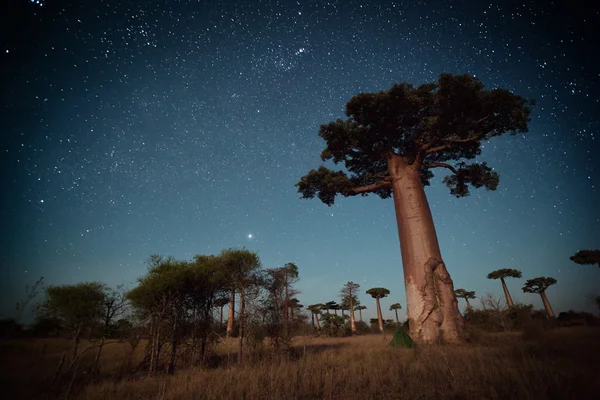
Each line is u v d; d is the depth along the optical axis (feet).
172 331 34.24
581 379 14.67
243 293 37.17
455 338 41.27
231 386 19.22
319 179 65.72
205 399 17.61
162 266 37.19
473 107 50.44
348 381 19.65
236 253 39.27
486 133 55.57
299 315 38.91
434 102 52.21
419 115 56.49
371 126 58.29
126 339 32.91
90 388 20.43
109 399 18.94
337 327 110.83
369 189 62.13
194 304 38.47
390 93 52.03
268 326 36.73
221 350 42.57
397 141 61.46
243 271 38.78
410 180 55.67
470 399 14.19
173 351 33.68
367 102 54.75
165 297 34.14
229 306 40.34
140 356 37.83
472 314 48.03
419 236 50.62
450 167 63.52
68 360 22.17
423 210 52.80
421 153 57.67
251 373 22.76
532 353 22.93
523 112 52.16
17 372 15.19
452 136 58.70
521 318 35.27
